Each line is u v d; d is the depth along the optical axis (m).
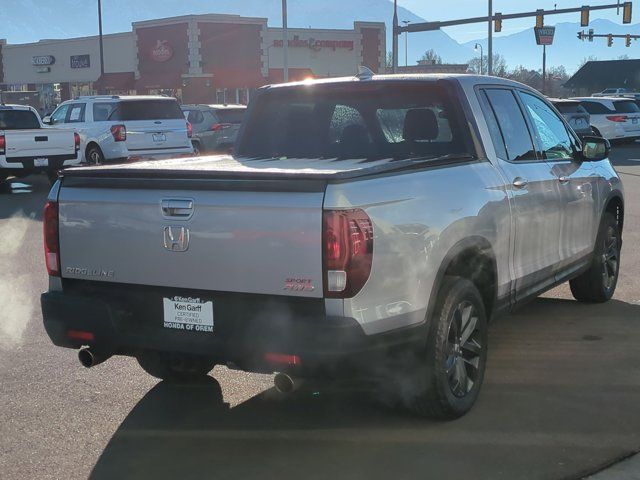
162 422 4.72
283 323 3.87
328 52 55.47
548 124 6.21
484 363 4.84
